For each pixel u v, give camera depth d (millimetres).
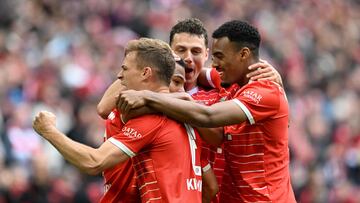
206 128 21609
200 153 21500
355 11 86500
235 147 22141
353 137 55469
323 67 71062
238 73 22266
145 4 71688
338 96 63562
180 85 21469
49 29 59750
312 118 57938
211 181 21906
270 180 22109
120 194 21250
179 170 20594
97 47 59250
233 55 22156
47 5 64125
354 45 78812
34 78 50125
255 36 22234
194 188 20875
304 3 82875
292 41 73875
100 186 41438
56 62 52875
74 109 47469
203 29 22891
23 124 42906
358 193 50219
